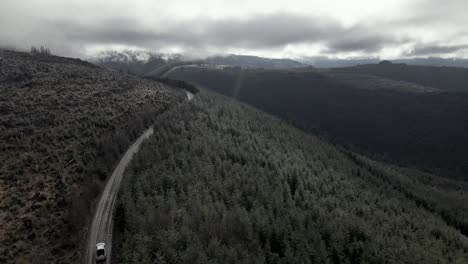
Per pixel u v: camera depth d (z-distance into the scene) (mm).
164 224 46781
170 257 41094
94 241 47938
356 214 75938
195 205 53000
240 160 82688
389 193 110062
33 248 44375
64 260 43781
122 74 167500
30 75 119250
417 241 69938
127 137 88000
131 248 42875
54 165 64688
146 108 113875
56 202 54281
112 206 57031
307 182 81875
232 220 52281
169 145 79188
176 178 61562
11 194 54531
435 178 176125
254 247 48906
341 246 56281
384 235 67688
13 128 76250
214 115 118188
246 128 119188
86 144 75500
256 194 65812
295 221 59469
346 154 159000
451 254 68312
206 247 44500
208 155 77750
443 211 111625
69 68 141375
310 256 51219
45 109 89875
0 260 41250
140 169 66938
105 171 68375
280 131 140750
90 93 112750
